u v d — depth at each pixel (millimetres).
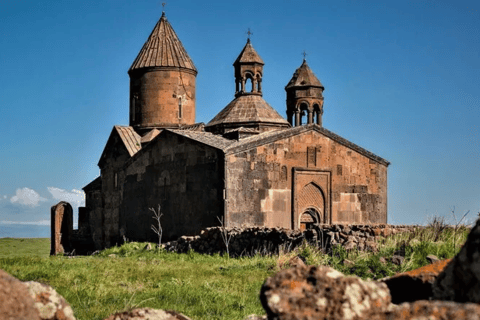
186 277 15641
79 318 10055
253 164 30594
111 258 22703
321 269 4781
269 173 31141
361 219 34656
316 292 4648
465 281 4527
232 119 38250
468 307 3990
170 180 32406
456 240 16500
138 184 35125
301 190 32469
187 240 25031
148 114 40469
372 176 35312
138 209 34938
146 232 34000
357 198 34562
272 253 20750
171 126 40156
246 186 30188
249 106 38812
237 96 39719
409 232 17750
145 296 12406
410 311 4172
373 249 16516
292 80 40094
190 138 31109
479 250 4449
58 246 33812
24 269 16297
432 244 15922
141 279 15172
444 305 4086
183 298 12430
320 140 33344
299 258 17297
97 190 41750
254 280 15141
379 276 14641
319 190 33281
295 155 32406
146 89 40625
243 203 29953
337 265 15734
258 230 21859
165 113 40312
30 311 4641
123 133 39375
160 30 42000
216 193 29562
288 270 4801
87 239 41812
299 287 4688
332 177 33656
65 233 34156
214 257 22422
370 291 4727
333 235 18281
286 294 4641
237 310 11391
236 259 21234
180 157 31828
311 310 4562
